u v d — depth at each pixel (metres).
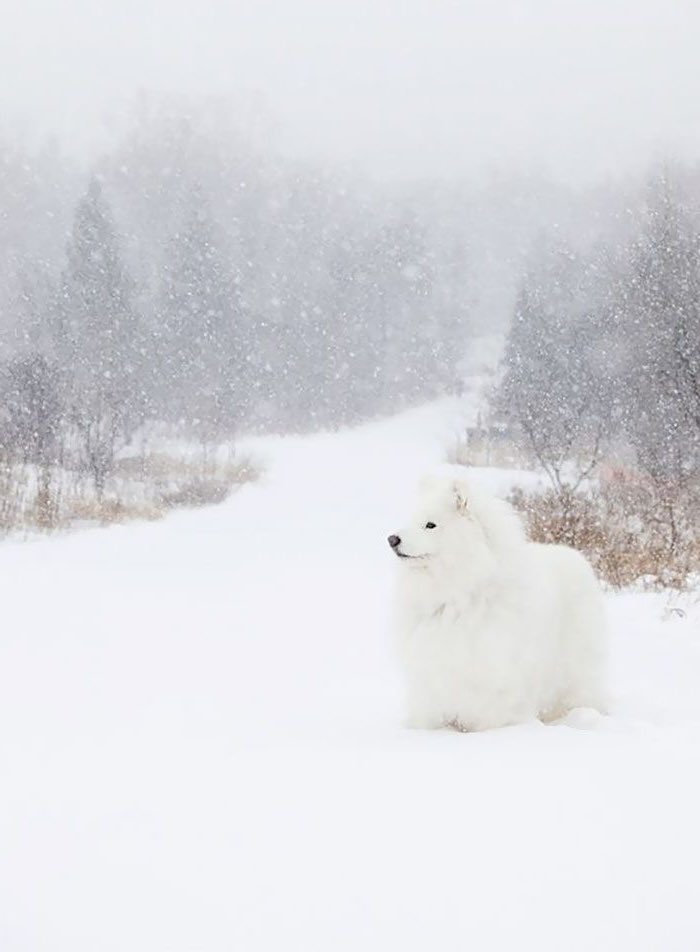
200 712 5.18
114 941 2.06
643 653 6.84
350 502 25.70
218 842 2.61
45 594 11.30
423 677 4.79
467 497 4.86
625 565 11.00
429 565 4.81
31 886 2.35
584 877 2.30
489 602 4.82
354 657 7.22
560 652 5.19
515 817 2.74
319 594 11.37
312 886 2.29
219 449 36.22
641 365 26.23
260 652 7.45
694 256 23.48
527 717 4.82
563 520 12.40
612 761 3.38
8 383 27.11
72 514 20.06
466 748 3.75
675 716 5.07
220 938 2.05
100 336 37.88
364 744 3.98
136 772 3.45
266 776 3.31
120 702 5.50
